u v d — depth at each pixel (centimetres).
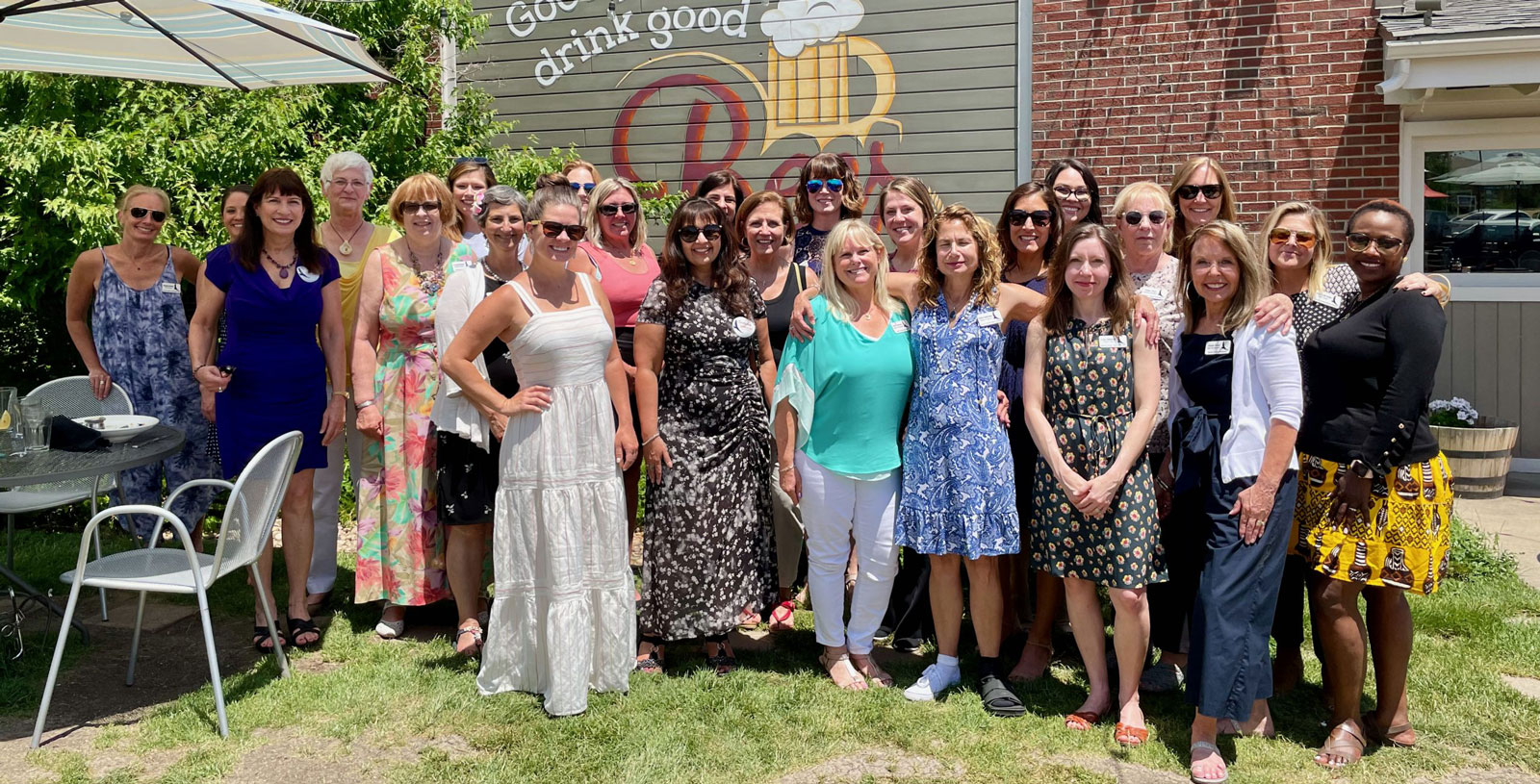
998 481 402
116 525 666
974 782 352
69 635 487
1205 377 371
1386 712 372
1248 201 752
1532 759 362
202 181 701
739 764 364
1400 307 344
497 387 444
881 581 427
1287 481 353
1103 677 397
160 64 502
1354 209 735
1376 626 371
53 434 431
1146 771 358
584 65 850
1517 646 450
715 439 432
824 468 420
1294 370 349
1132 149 764
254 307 460
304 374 473
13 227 686
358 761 368
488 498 455
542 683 416
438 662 454
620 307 493
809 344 420
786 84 812
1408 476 348
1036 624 441
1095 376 378
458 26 812
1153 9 753
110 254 546
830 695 416
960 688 424
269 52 483
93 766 365
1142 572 375
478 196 522
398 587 477
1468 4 704
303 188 464
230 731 388
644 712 402
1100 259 375
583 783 351
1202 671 353
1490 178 752
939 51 784
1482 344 773
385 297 477
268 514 420
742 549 436
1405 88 661
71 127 653
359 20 783
